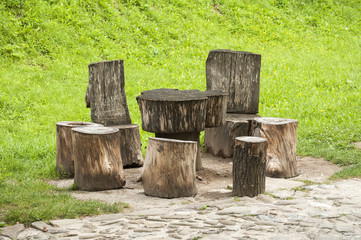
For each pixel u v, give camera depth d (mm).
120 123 8352
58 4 14531
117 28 14883
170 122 6617
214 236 4270
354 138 9281
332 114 11461
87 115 10320
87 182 6406
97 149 6395
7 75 11461
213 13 18344
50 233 4559
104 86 8250
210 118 7273
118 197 6098
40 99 10734
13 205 5332
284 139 7207
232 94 9078
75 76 12156
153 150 6148
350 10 22141
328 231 4402
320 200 5551
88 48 13508
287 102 12383
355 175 6887
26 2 13742
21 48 12523
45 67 12406
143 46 14625
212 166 8133
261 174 5961
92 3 15195
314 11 21297
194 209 5305
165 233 4465
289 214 4953
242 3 19578
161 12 16781
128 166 7961
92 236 4402
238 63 9023
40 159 7941
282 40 18000
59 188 6465
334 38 19375
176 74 13492
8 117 9773
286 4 20906
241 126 8516
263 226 4559
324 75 14945
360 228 4496
